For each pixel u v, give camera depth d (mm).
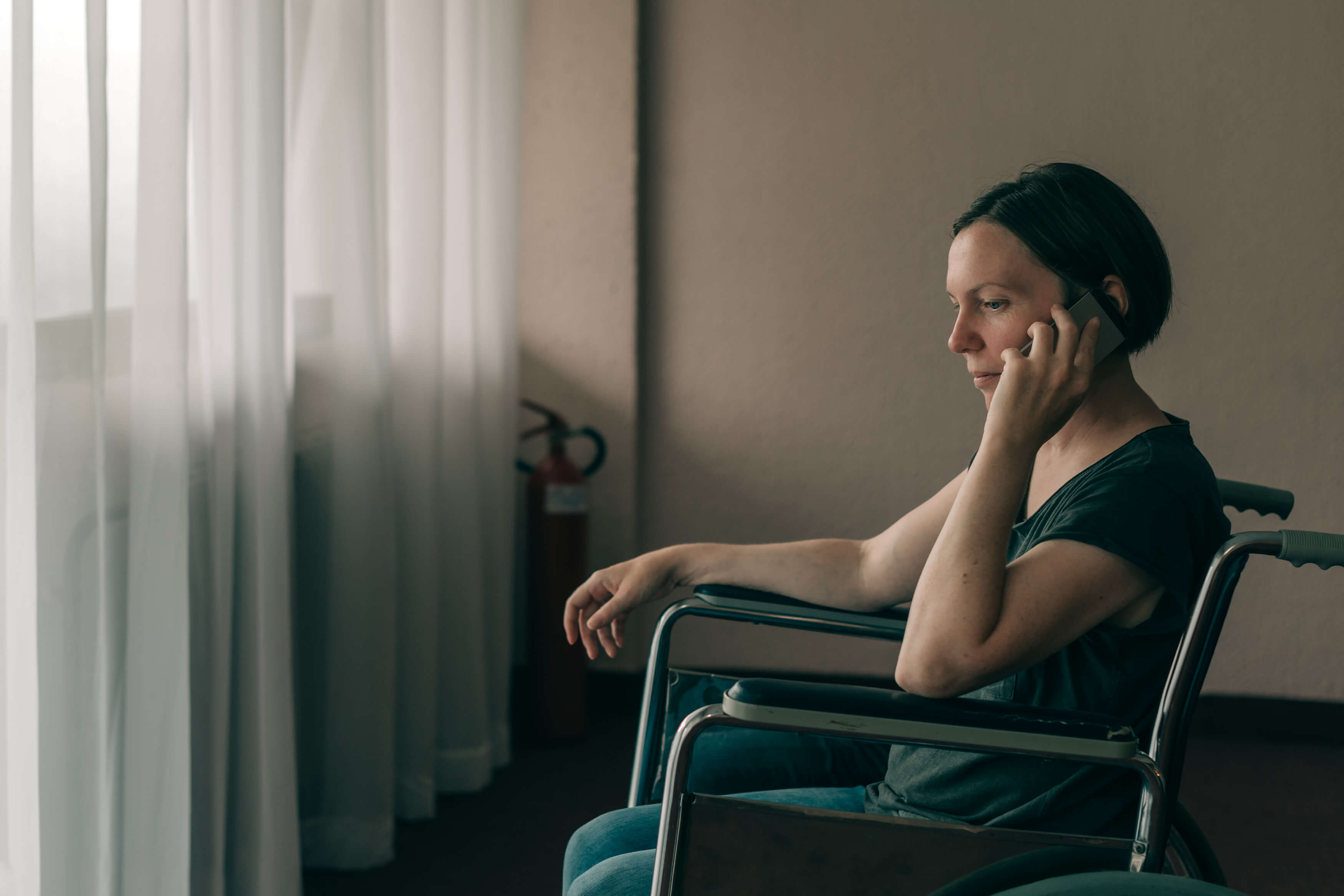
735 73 2961
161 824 1315
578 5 2906
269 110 1590
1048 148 2885
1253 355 2854
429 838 2219
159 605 1306
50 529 1115
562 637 2764
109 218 1258
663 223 3021
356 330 1925
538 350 3010
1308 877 2121
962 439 2988
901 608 1271
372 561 1995
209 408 1502
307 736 2043
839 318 2998
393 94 2139
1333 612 2867
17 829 1075
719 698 1248
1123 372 1000
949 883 843
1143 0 2818
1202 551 927
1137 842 845
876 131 2939
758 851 851
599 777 2566
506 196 2572
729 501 3072
